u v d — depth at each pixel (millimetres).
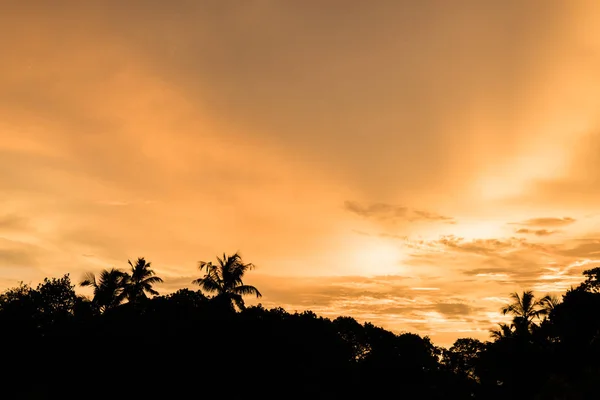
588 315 42625
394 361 61531
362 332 63938
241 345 36375
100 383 31234
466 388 64875
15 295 34906
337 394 45531
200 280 44688
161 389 32250
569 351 41969
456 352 76938
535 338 47094
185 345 33750
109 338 32500
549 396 14734
